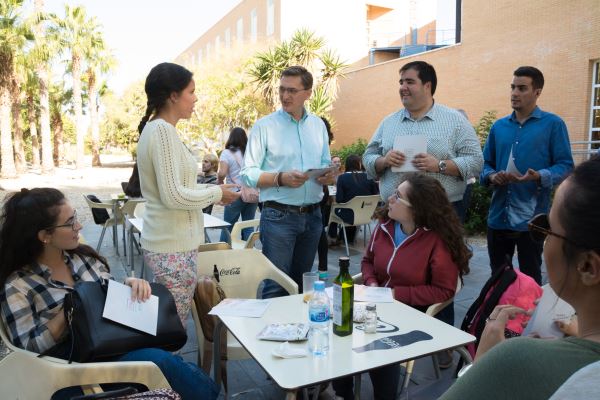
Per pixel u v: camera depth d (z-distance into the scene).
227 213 5.71
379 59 21.05
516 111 3.27
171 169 2.16
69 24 24.97
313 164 3.17
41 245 1.94
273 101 15.50
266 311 2.10
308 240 3.21
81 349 1.78
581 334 0.79
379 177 3.25
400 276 2.51
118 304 1.92
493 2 12.27
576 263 0.75
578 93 10.43
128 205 5.47
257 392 2.68
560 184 0.80
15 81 22.50
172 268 2.28
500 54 12.16
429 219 2.43
